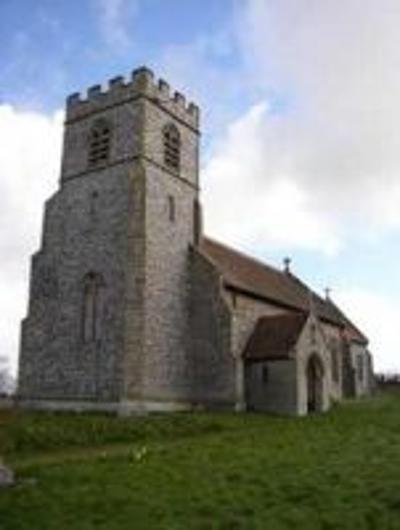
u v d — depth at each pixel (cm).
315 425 3059
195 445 2461
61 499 1638
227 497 1630
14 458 2250
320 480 1766
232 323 3991
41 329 4106
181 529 1416
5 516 1522
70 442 2569
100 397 3666
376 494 1599
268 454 2202
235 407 3847
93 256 3988
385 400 4778
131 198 3906
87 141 4275
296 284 5788
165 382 3822
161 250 3991
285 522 1447
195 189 4441
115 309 3769
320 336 4197
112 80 4244
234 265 4697
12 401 4347
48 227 4303
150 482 1798
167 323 3931
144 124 4044
